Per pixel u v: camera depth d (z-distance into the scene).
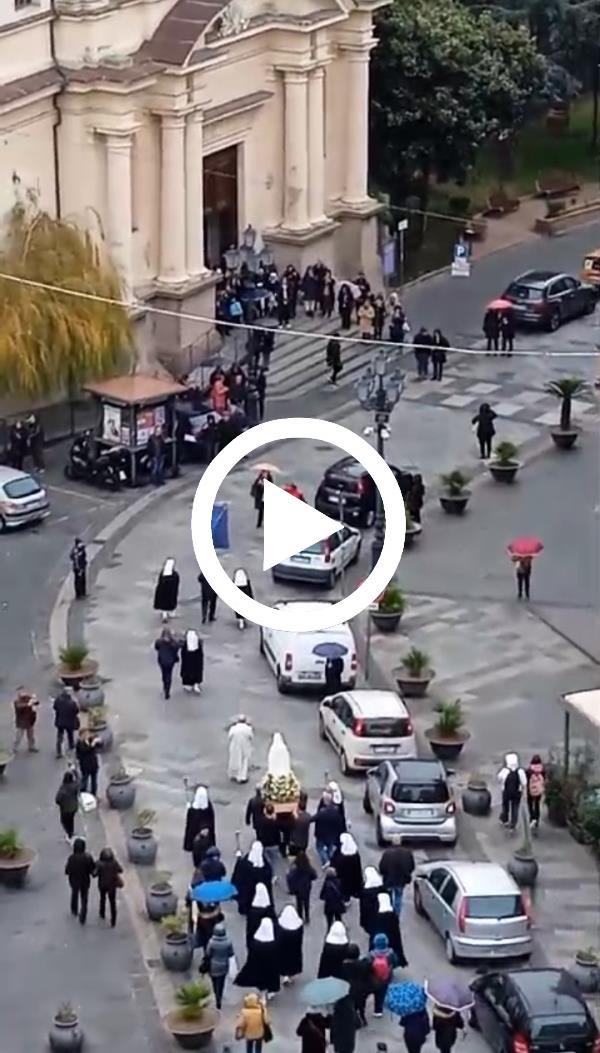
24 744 70.69
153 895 62.22
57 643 77.31
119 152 91.69
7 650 76.81
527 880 64.25
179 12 93.38
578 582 82.06
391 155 109.94
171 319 94.94
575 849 66.19
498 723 73.00
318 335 95.88
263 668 75.94
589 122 125.50
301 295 101.50
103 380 89.12
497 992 55.91
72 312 88.56
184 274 95.38
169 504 87.06
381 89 108.50
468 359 100.06
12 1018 58.31
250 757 69.62
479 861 65.12
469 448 92.12
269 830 64.62
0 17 87.38
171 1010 58.34
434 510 87.19
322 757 70.62
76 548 80.12
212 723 72.62
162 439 88.38
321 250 103.56
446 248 111.56
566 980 55.84
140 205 94.06
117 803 67.69
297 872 61.78
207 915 59.75
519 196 117.56
